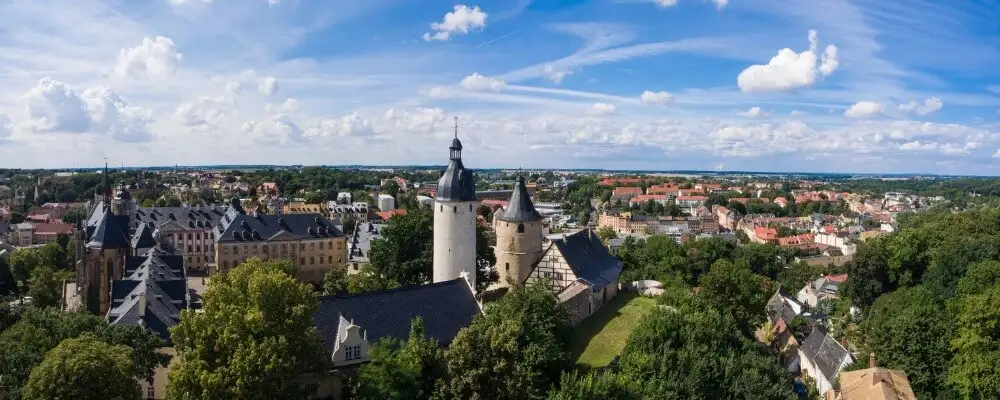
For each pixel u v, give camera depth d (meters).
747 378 71.12
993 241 122.62
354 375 61.62
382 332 70.44
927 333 90.00
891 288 141.50
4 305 88.75
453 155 105.69
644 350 75.62
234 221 178.75
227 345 55.38
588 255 129.12
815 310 167.50
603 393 57.50
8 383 61.75
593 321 106.19
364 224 196.12
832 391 92.81
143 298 82.94
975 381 79.12
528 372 58.03
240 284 59.75
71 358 56.00
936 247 136.12
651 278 178.62
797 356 122.56
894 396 76.25
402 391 56.22
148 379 69.56
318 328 66.88
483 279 122.31
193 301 110.75
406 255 119.38
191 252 197.88
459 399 55.34
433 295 78.31
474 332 58.88
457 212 103.75
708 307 94.50
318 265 184.38
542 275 118.00
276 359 53.28
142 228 160.25
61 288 147.12
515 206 120.06
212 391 53.41
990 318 80.69
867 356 99.31
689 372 70.75
